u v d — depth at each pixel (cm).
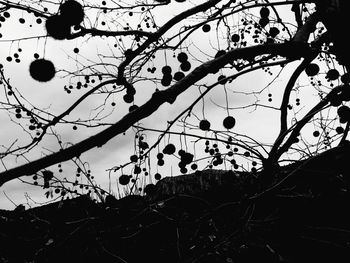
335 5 202
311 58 225
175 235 268
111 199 229
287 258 255
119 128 102
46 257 235
